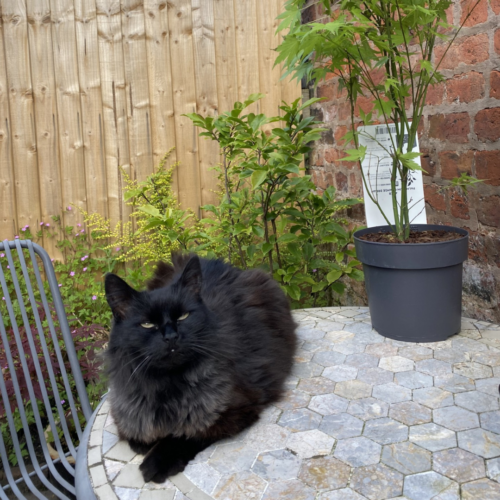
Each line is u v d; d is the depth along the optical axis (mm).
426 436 1461
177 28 3582
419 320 2084
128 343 1519
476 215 2430
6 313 3215
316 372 1909
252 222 2947
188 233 2832
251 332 1807
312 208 3160
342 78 2199
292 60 2221
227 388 1531
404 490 1245
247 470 1371
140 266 3750
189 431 1494
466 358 1946
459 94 2453
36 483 2568
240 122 2676
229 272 2205
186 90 3664
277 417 1620
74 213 3625
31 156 3492
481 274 2447
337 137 3605
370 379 1828
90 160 3588
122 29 3500
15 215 3525
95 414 1798
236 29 3684
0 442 1992
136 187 3518
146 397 1507
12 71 3381
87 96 3514
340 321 2465
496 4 2174
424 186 2811
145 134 3641
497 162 2252
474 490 1230
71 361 2111
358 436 1484
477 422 1518
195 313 1562
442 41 2520
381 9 1930
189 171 3754
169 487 1337
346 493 1249
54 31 3406
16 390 1998
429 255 1974
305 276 3127
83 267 3693
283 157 2520
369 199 2494
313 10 3598
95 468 1466
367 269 2203
